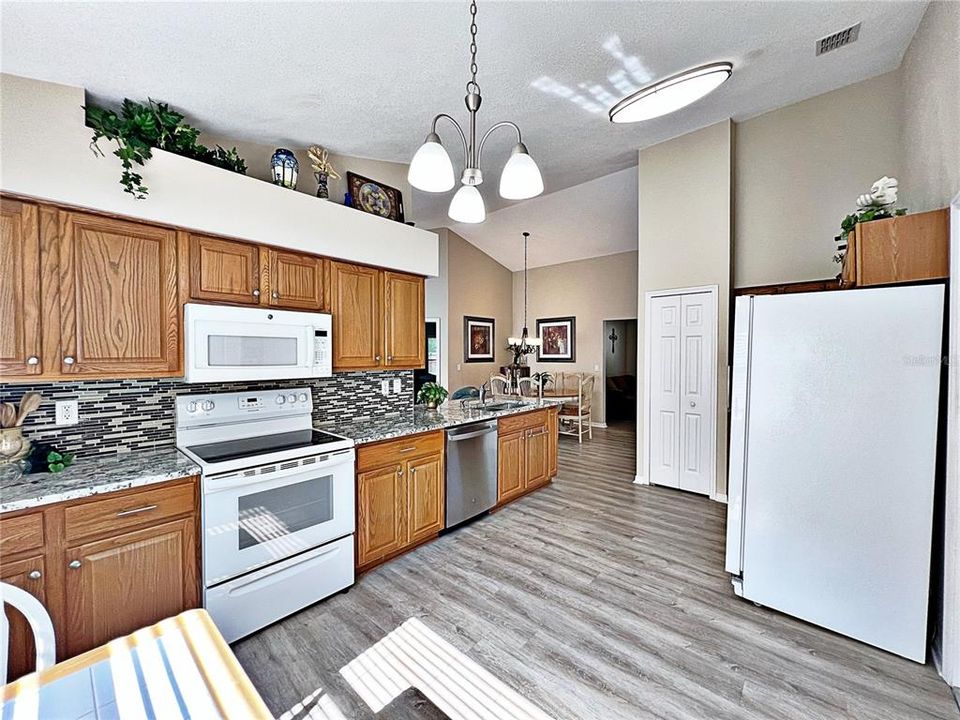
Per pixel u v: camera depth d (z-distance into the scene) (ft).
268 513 6.61
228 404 7.66
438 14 5.96
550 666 5.82
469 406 12.65
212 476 5.99
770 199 11.80
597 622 6.75
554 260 26.94
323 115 7.99
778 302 6.82
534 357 28.17
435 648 6.18
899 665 5.79
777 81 10.14
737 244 12.41
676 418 13.20
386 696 5.35
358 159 10.09
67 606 5.00
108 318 5.95
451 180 5.73
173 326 6.56
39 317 5.40
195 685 3.03
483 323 27.40
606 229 22.06
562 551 9.16
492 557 8.89
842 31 8.14
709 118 11.84
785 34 8.08
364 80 7.13
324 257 8.50
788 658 5.94
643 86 8.76
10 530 4.66
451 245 25.20
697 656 6.00
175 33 5.28
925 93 7.68
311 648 6.19
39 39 4.85
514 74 7.95
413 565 8.56
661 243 13.26
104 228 5.91
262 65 6.23
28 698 2.92
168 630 3.60
